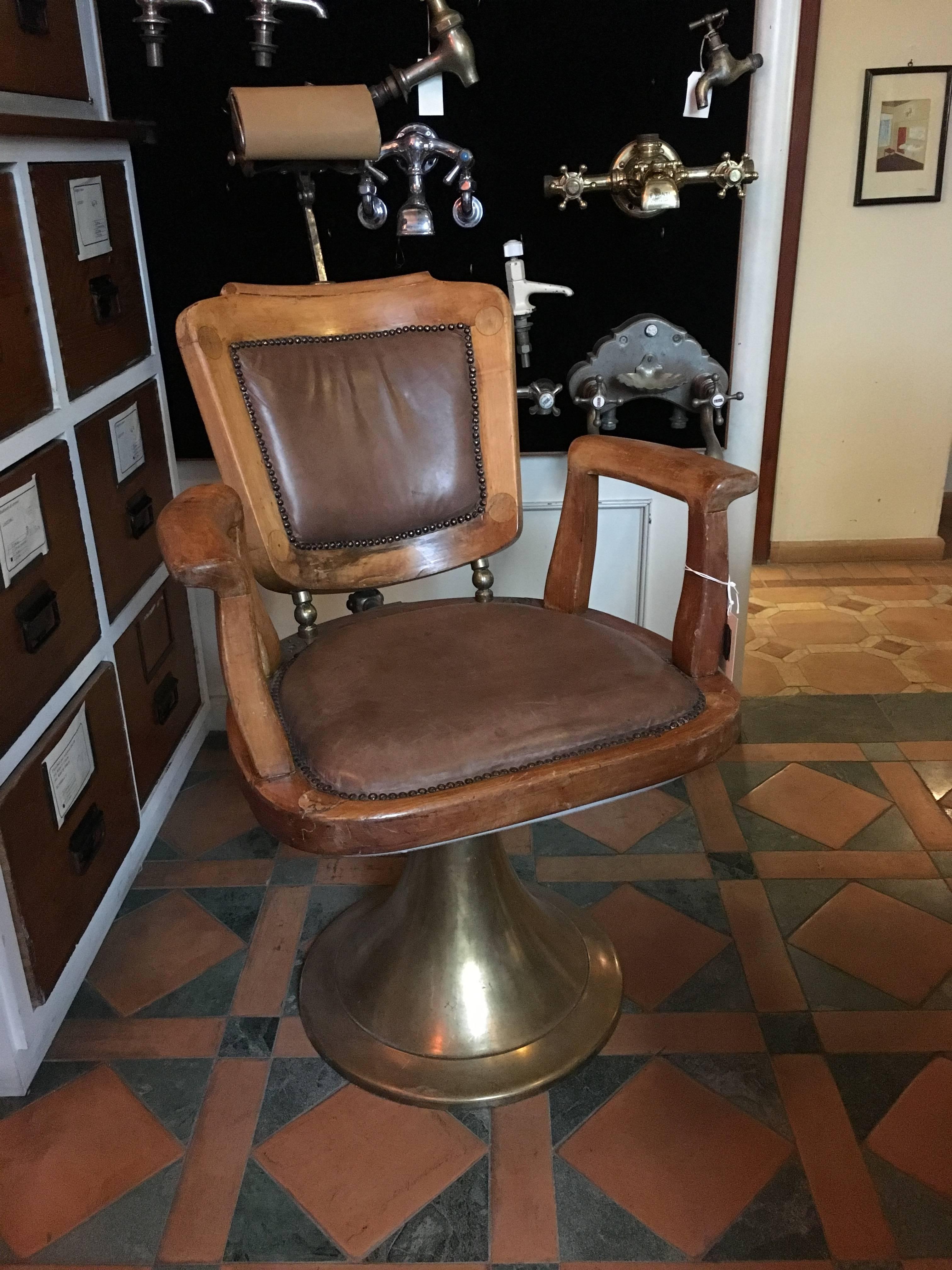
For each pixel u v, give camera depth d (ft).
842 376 9.15
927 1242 3.36
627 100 5.30
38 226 4.08
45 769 4.02
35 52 4.40
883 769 6.11
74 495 4.38
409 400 4.20
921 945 4.69
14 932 3.87
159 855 5.43
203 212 5.41
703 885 5.11
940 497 9.61
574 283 5.64
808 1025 4.25
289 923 4.93
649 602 6.41
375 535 4.22
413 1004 4.13
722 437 6.01
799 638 8.09
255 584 3.96
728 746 3.43
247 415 3.97
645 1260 3.33
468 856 4.09
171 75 5.16
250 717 3.10
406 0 5.08
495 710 3.28
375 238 5.52
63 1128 3.87
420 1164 3.69
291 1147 3.77
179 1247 3.42
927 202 8.52
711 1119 3.83
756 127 5.33
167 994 4.49
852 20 7.98
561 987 4.29
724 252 5.60
